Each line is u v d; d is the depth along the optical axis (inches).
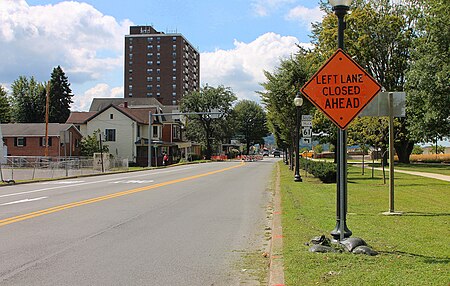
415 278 229.8
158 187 908.0
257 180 1130.0
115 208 577.6
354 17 1808.6
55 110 3809.1
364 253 286.2
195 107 3592.5
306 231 369.1
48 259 309.3
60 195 743.1
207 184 996.6
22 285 250.4
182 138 3668.8
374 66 1977.1
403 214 464.4
